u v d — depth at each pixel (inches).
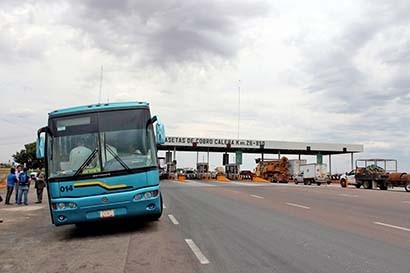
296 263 295.3
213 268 287.7
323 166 2251.5
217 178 2842.0
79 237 454.9
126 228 495.5
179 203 804.6
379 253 323.3
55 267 314.5
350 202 789.2
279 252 332.5
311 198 897.5
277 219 534.0
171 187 1493.6
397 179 1528.1
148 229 480.1
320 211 624.1
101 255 350.0
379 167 1696.6
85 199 418.9
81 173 422.6
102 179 422.9
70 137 434.9
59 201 418.9
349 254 320.8
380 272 267.6
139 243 395.9
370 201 815.7
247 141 2726.4
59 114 442.9
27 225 581.3
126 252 356.5
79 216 420.2
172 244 382.3
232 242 380.5
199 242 384.8
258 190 1252.5
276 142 2763.3
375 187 1632.6
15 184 942.4
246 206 720.3
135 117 447.2
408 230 434.6
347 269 276.1
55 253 370.3
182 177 2898.6
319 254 322.3
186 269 288.7
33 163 3304.6
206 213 622.2
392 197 941.8
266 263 297.7
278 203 772.0
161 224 515.2
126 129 441.7
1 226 570.9
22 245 418.6
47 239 454.3
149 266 302.5
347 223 489.4
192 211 654.5
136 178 428.8
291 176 2650.1
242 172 3004.4
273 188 1395.2
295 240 383.2
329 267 282.2
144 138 442.9
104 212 422.6
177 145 2655.0
